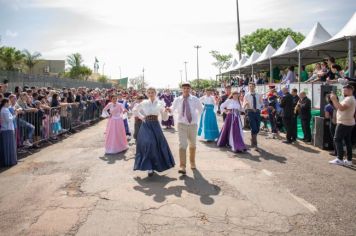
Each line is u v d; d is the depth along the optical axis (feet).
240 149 29.07
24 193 18.02
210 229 13.17
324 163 24.79
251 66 70.95
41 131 34.01
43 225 13.74
